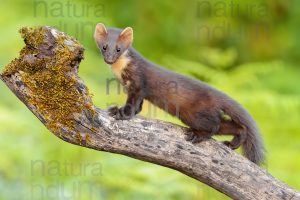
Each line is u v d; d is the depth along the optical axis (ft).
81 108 27.66
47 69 27.50
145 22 74.79
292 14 78.48
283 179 44.16
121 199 41.19
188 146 29.43
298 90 66.13
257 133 33.55
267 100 49.62
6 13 63.87
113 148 28.66
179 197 42.32
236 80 52.03
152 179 41.29
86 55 59.21
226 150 29.89
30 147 43.32
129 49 34.14
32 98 27.58
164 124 29.40
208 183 30.07
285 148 49.52
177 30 74.49
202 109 32.65
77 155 43.93
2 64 54.03
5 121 44.86
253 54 76.23
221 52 68.13
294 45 77.10
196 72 52.60
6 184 40.73
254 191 29.71
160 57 73.31
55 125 27.73
